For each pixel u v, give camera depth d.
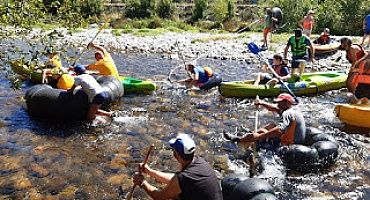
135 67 12.70
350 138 7.00
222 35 18.30
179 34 19.27
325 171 5.77
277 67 9.83
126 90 9.45
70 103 7.55
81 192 5.21
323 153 5.79
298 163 5.71
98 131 7.23
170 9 25.45
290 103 6.40
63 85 8.62
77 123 7.60
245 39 16.89
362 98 7.93
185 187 3.96
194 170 4.00
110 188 5.32
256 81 9.62
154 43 16.80
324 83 9.73
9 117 7.80
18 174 5.61
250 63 13.40
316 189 5.32
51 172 5.70
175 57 14.35
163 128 7.40
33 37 5.68
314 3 20.64
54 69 8.02
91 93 7.55
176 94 9.56
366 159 6.17
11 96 9.02
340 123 7.73
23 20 5.04
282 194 5.19
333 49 13.95
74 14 5.63
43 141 6.75
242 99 9.24
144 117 7.96
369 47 13.81
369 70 7.88
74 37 17.84
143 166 4.61
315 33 19.42
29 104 7.83
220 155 6.29
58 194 5.15
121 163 6.01
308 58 13.11
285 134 6.02
